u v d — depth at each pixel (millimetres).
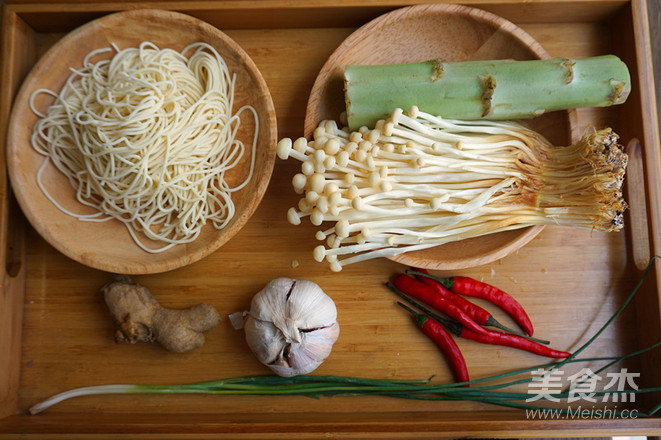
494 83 300
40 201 313
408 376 332
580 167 299
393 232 308
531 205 312
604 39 346
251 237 339
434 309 337
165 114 311
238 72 325
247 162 327
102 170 311
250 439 302
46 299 336
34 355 333
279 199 340
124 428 306
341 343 334
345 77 308
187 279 337
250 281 337
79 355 333
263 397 331
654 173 319
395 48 333
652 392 323
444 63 311
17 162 307
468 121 316
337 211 292
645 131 320
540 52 319
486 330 327
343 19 334
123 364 333
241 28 343
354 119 312
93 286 337
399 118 297
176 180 311
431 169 304
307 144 310
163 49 322
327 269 338
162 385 327
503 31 320
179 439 302
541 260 340
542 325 336
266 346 312
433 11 317
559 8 329
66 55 317
